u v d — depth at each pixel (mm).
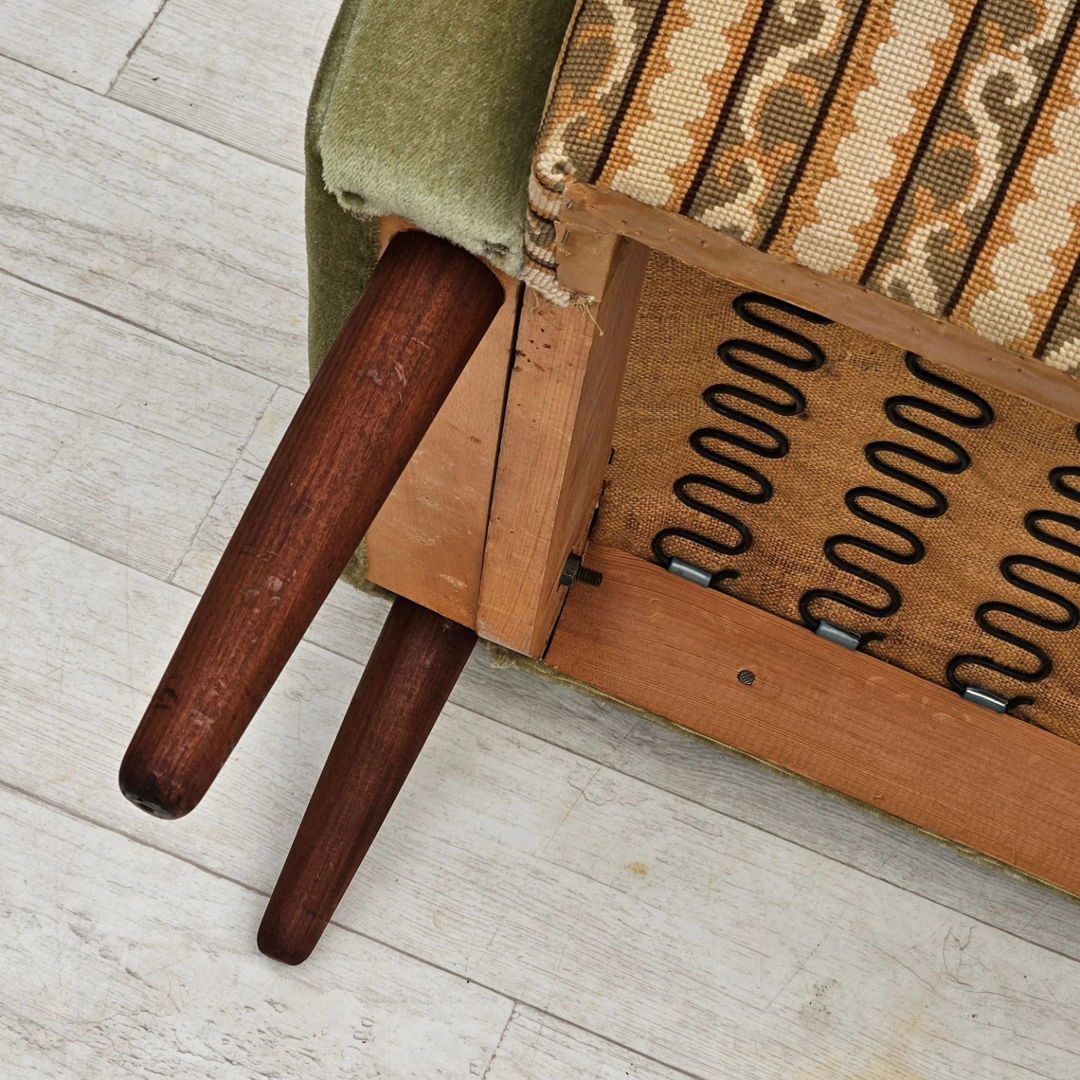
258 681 1054
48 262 1468
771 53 1027
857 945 1396
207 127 1500
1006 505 1284
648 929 1391
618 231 1050
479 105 1063
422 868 1390
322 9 1528
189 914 1374
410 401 1068
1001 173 1027
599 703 1426
